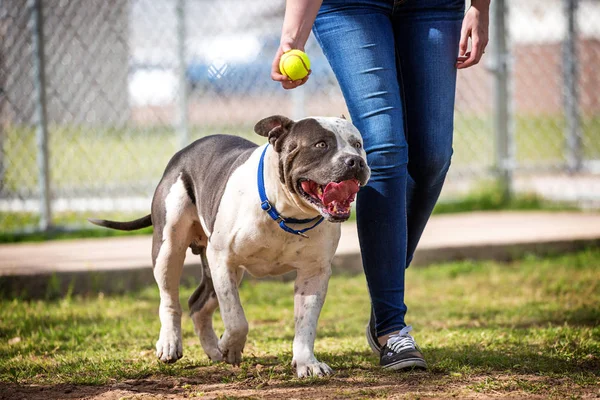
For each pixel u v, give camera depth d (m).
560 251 12.30
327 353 7.08
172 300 6.98
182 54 13.69
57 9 13.25
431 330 8.17
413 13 6.52
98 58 14.05
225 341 6.35
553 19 18.64
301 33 6.09
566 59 16.23
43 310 9.30
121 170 15.20
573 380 5.99
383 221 6.38
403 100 6.64
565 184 17.52
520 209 15.40
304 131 5.91
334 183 5.72
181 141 13.84
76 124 14.23
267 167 6.08
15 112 13.21
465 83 16.56
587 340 7.20
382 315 6.52
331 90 15.09
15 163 13.65
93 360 6.94
